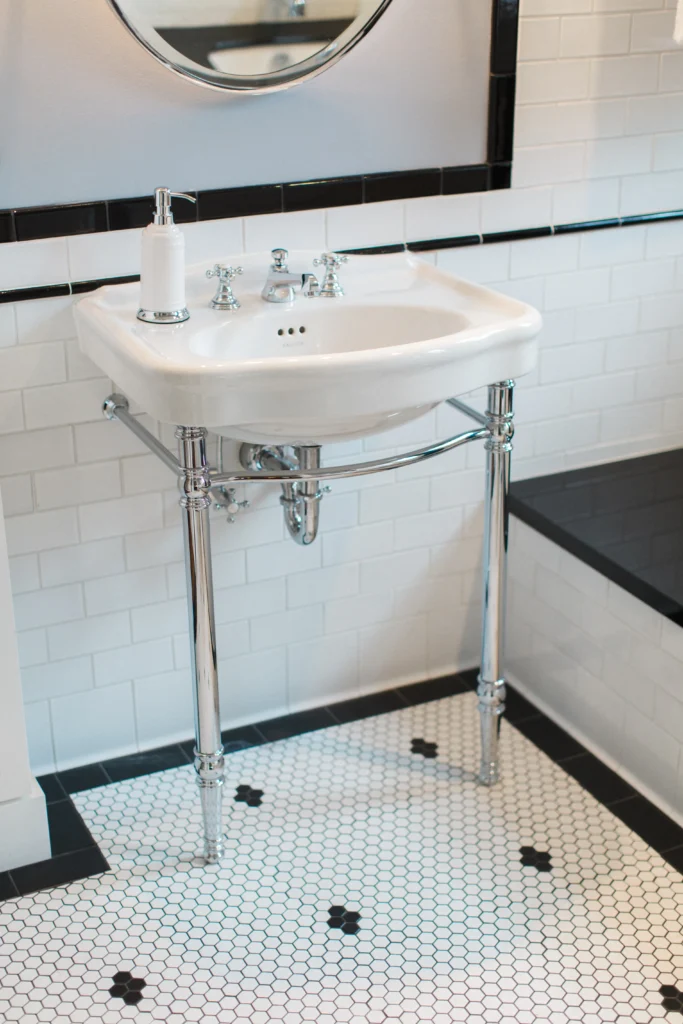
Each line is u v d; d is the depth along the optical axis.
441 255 2.40
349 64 2.19
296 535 2.26
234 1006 1.91
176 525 2.36
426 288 2.21
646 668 2.30
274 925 2.05
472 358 1.90
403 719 2.60
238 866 2.19
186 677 2.49
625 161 2.50
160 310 2.01
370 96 2.23
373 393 1.82
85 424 2.21
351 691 2.68
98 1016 1.89
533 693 2.69
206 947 2.01
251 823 2.29
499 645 2.30
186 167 2.14
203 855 2.21
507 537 2.24
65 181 2.06
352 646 2.64
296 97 2.17
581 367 2.63
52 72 1.99
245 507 2.39
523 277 2.50
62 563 2.29
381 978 1.95
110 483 2.27
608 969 1.97
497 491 2.19
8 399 2.13
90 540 2.29
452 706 2.65
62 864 2.19
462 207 2.38
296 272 2.22
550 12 2.31
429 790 2.38
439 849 2.22
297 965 1.98
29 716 2.37
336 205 2.28
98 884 2.14
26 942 2.03
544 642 2.60
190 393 1.76
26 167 2.03
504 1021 1.87
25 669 2.33
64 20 1.96
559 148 2.43
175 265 1.99
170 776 2.43
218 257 2.21
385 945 2.01
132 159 2.10
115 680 2.42
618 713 2.41
